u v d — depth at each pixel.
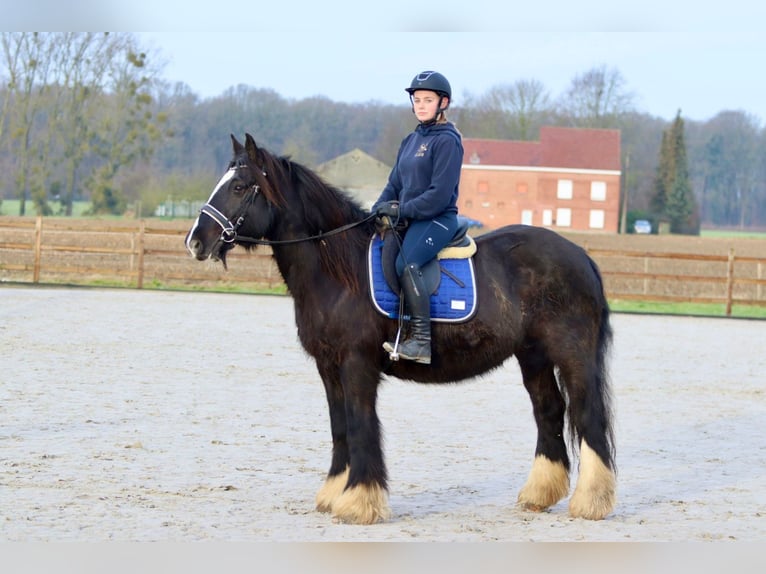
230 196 6.35
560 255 6.72
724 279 25.75
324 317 6.37
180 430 9.01
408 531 6.04
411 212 6.43
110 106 56.31
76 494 6.56
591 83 82.69
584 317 6.67
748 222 99.62
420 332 6.29
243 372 12.76
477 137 81.06
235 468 7.62
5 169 55.62
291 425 9.48
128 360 13.33
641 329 20.81
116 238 36.47
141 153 56.88
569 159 73.62
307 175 6.54
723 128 100.19
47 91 54.91
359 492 6.21
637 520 6.46
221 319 19.09
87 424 9.05
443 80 6.62
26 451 7.83
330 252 6.41
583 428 6.59
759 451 9.01
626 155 81.62
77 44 54.66
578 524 6.35
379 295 6.36
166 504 6.43
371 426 6.32
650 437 9.66
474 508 6.72
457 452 8.58
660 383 13.27
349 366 6.35
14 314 18.41
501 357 6.63
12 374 11.72
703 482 7.71
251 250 6.77
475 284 6.52
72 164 55.75
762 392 12.69
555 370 6.86
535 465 6.86
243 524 6.04
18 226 26.45
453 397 11.73
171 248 33.34
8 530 5.67
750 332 20.92
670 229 84.94
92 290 25.06
